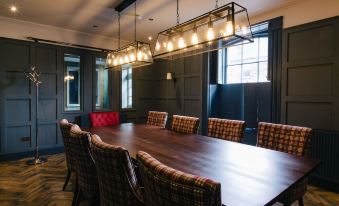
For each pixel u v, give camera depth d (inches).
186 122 119.5
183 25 95.8
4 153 153.1
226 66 178.5
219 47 94.7
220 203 32.4
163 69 221.3
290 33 128.9
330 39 112.7
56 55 174.9
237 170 57.6
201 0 122.3
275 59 137.1
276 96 137.6
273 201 41.9
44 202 96.3
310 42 120.5
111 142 90.0
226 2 124.8
